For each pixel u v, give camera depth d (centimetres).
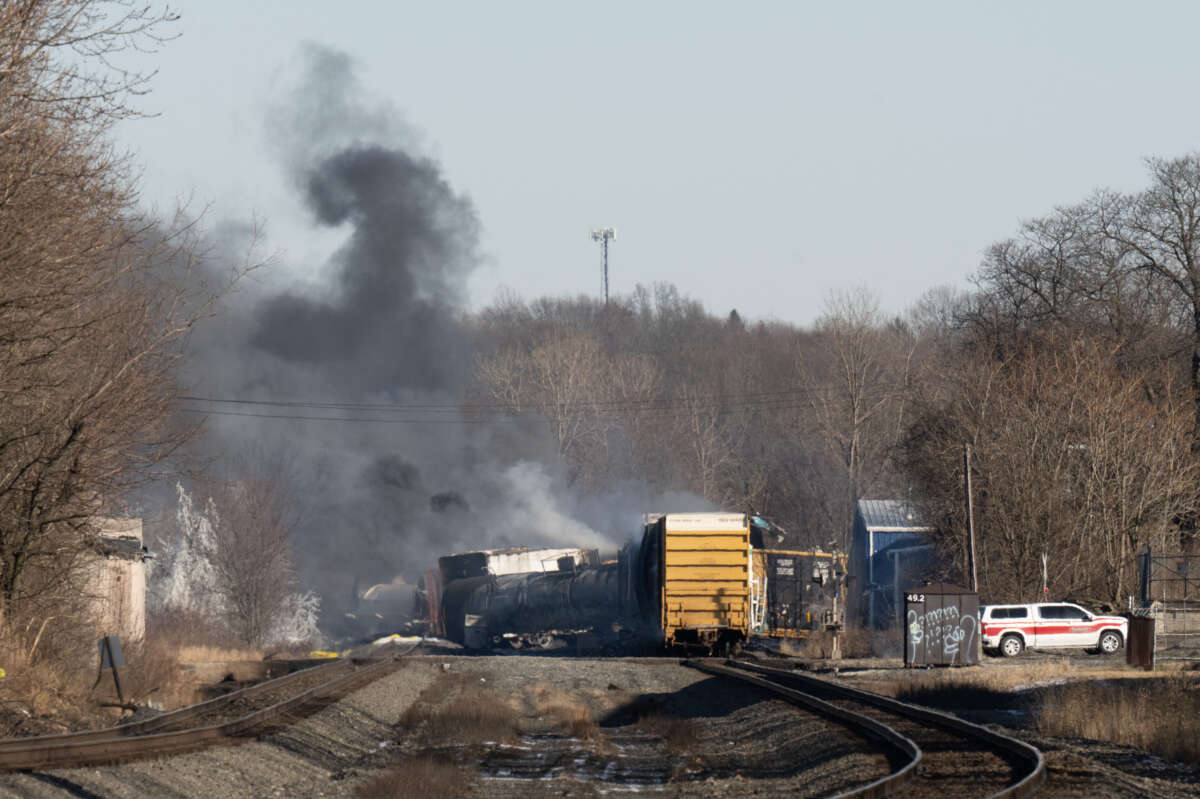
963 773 6200
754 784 6725
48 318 8450
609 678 13625
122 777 5619
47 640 9419
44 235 7856
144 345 9694
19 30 7425
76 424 9106
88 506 9769
